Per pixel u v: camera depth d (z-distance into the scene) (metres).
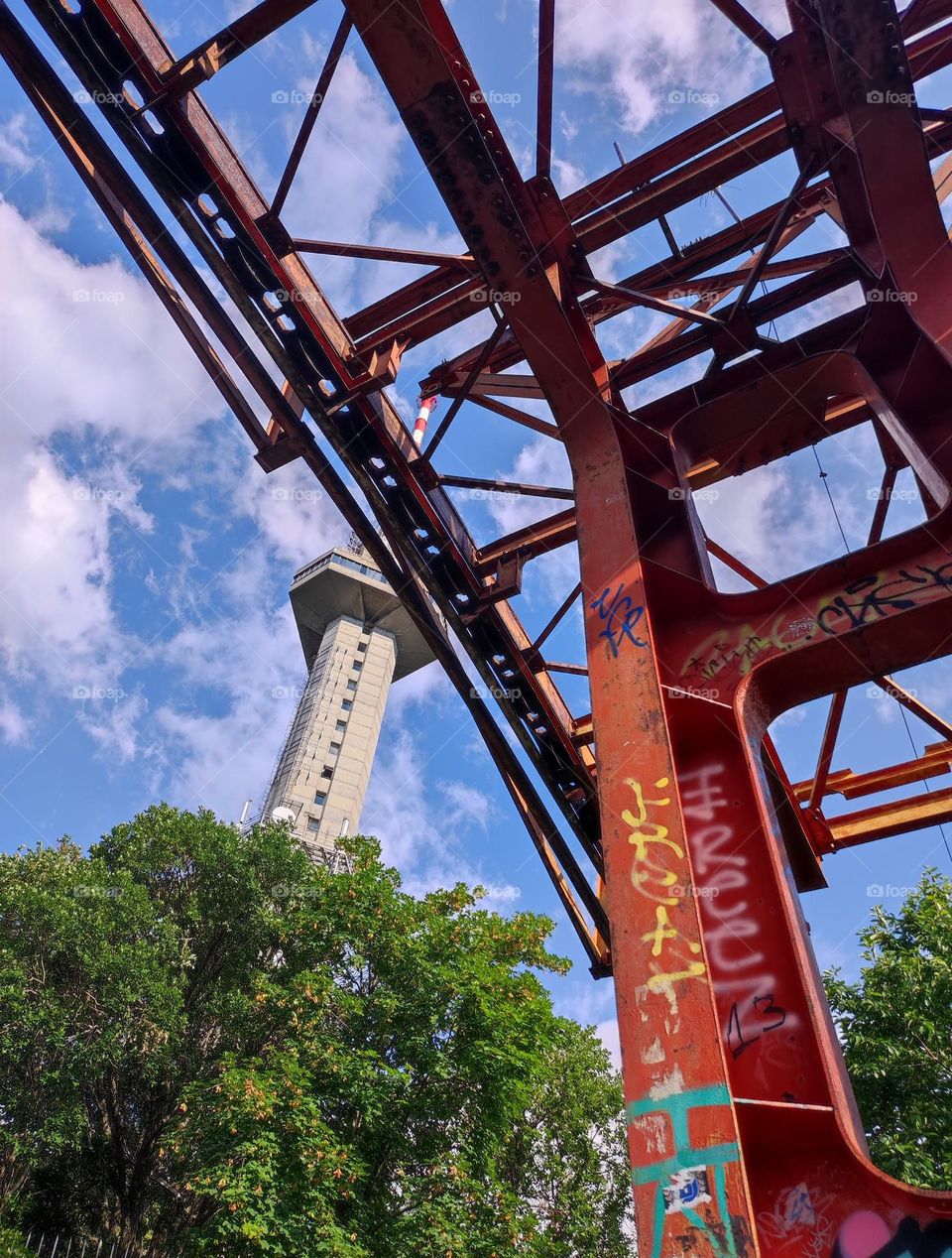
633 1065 3.76
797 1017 3.96
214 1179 13.32
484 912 19.19
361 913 17.80
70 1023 19.28
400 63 5.78
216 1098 14.66
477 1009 16.34
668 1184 3.41
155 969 20.06
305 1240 12.88
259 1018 18.66
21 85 6.84
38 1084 19.20
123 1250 19.59
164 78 6.68
